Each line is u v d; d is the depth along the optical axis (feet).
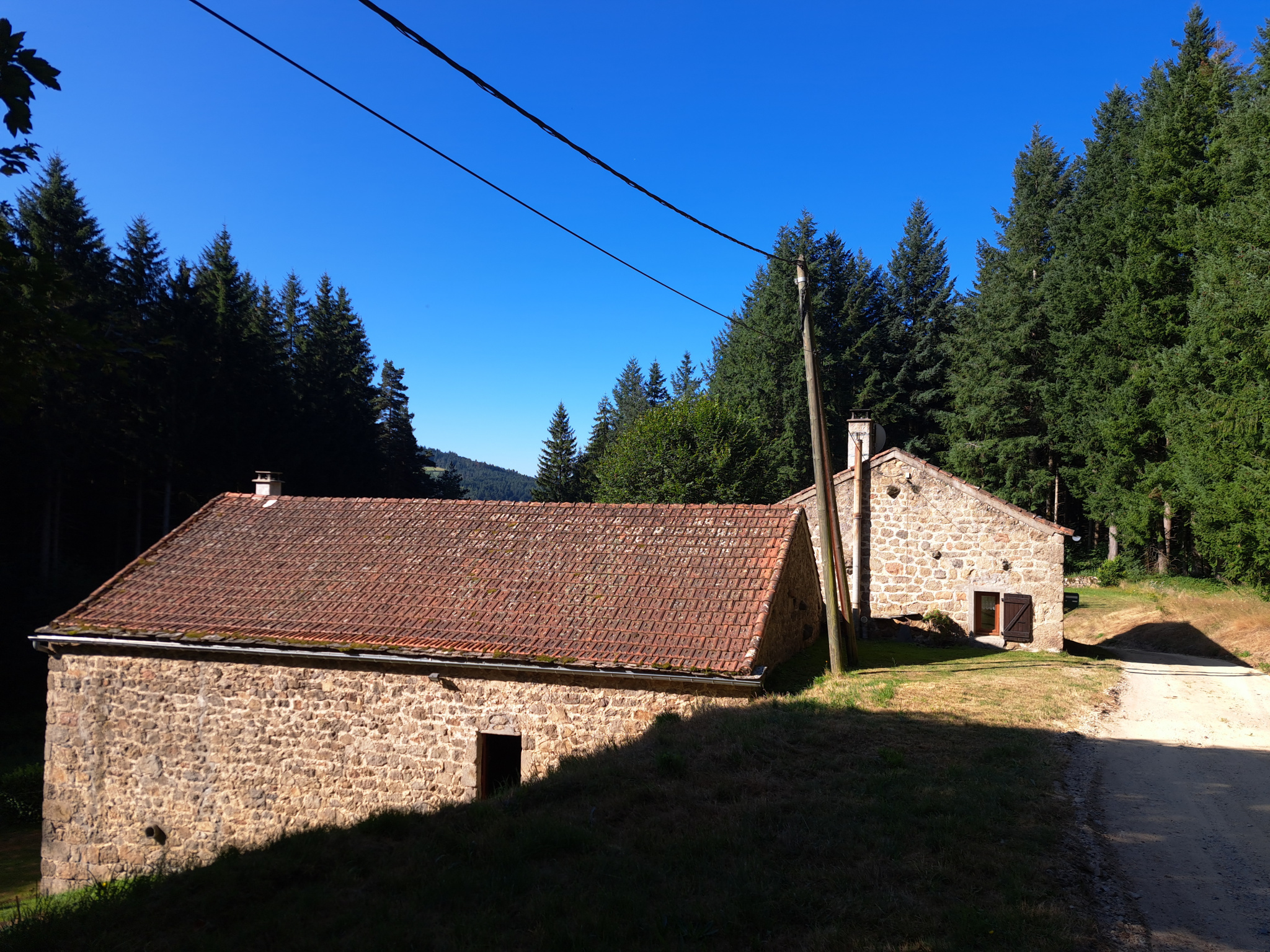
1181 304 93.86
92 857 39.42
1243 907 16.70
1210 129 94.73
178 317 108.06
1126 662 57.93
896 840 19.25
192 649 38.40
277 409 127.03
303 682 38.19
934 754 27.04
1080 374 114.32
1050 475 120.06
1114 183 120.37
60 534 100.07
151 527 112.88
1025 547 59.67
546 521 46.98
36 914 20.90
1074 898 16.76
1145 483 96.63
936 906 16.06
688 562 41.93
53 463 89.51
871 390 141.69
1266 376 67.87
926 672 45.62
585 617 38.32
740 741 27.50
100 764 39.88
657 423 111.04
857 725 30.42
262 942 15.90
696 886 16.98
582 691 35.60
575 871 18.12
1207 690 45.42
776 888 16.70
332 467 140.97
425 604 40.27
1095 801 23.57
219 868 20.88
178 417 108.17
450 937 15.29
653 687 34.76
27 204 103.45
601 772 25.23
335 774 37.47
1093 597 100.63
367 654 36.73
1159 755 29.76
